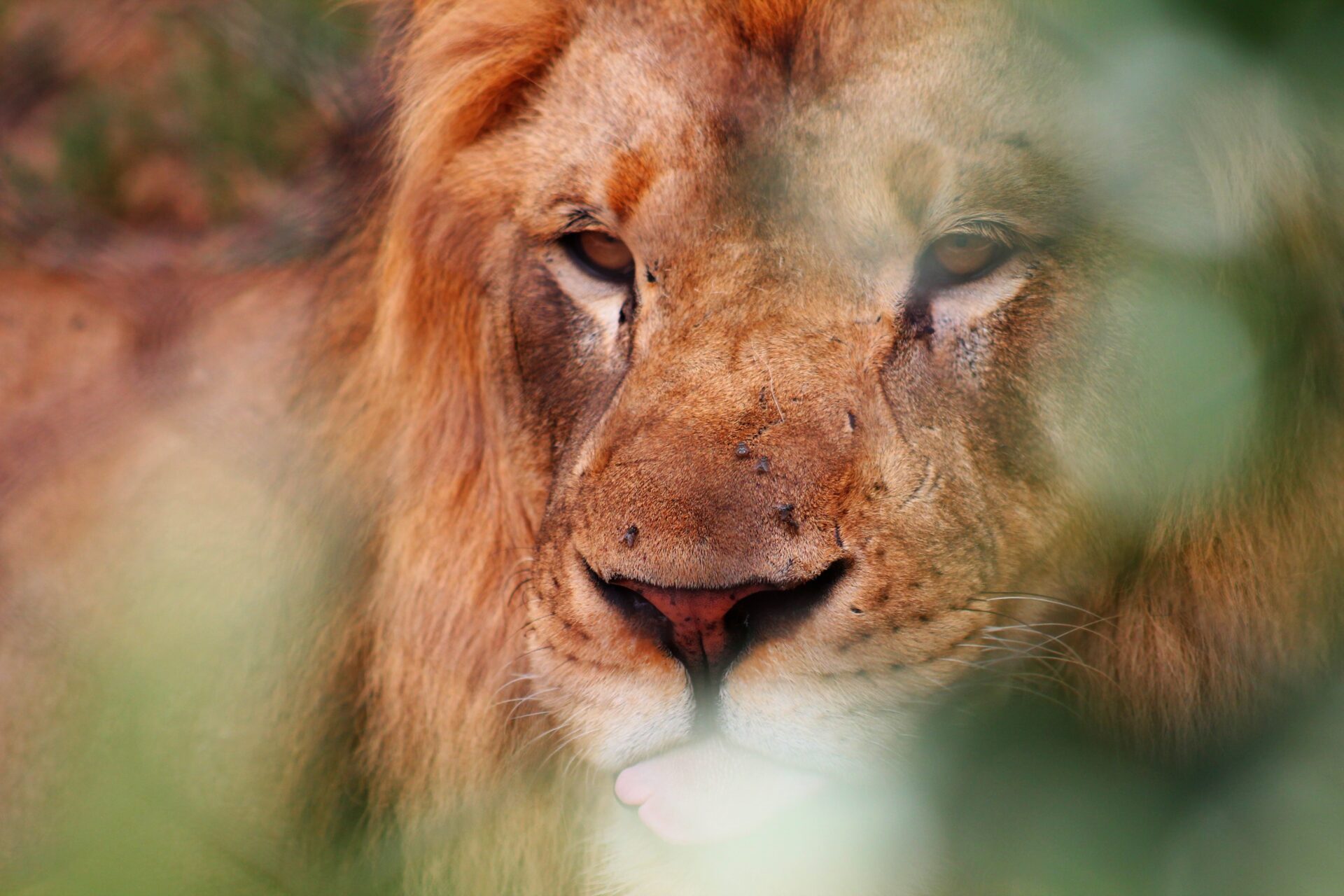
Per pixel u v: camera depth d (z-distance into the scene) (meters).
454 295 5.83
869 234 4.51
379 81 6.38
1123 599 4.75
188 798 6.11
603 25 4.97
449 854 6.20
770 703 4.35
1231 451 4.36
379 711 6.30
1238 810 4.26
